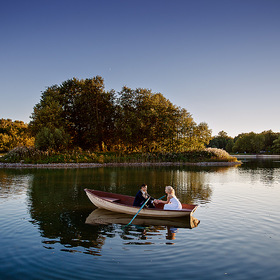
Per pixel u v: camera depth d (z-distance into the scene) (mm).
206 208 10367
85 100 46062
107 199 10805
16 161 32656
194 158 40562
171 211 8766
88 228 7891
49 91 47000
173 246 6457
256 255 5941
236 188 15375
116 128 44781
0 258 5766
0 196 12727
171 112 46188
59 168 29062
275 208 10352
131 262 5578
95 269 5266
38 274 5066
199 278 4930
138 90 46156
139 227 8016
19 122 108188
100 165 33688
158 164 36875
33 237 7059
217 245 6523
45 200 11867
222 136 120250
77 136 49844
